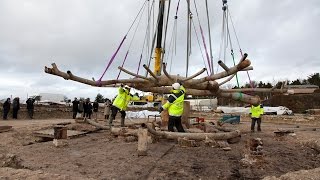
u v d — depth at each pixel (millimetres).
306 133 18297
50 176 6754
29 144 13273
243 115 40719
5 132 15438
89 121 17062
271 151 11688
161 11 17922
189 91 15031
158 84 13281
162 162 8984
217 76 11367
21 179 6484
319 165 9555
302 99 60375
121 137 13203
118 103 15641
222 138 12406
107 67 12461
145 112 28297
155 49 18078
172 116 12180
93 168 8227
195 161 9266
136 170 8055
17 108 26719
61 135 11469
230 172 8203
